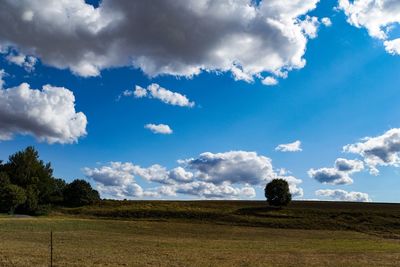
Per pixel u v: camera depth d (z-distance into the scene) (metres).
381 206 131.75
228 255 43.12
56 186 138.38
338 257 43.91
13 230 67.12
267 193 122.81
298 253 47.38
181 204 136.50
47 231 69.06
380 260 42.03
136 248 47.91
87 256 38.84
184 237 69.81
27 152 129.75
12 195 106.06
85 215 115.81
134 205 133.12
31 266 31.91
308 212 113.62
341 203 142.88
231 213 113.69
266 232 83.12
